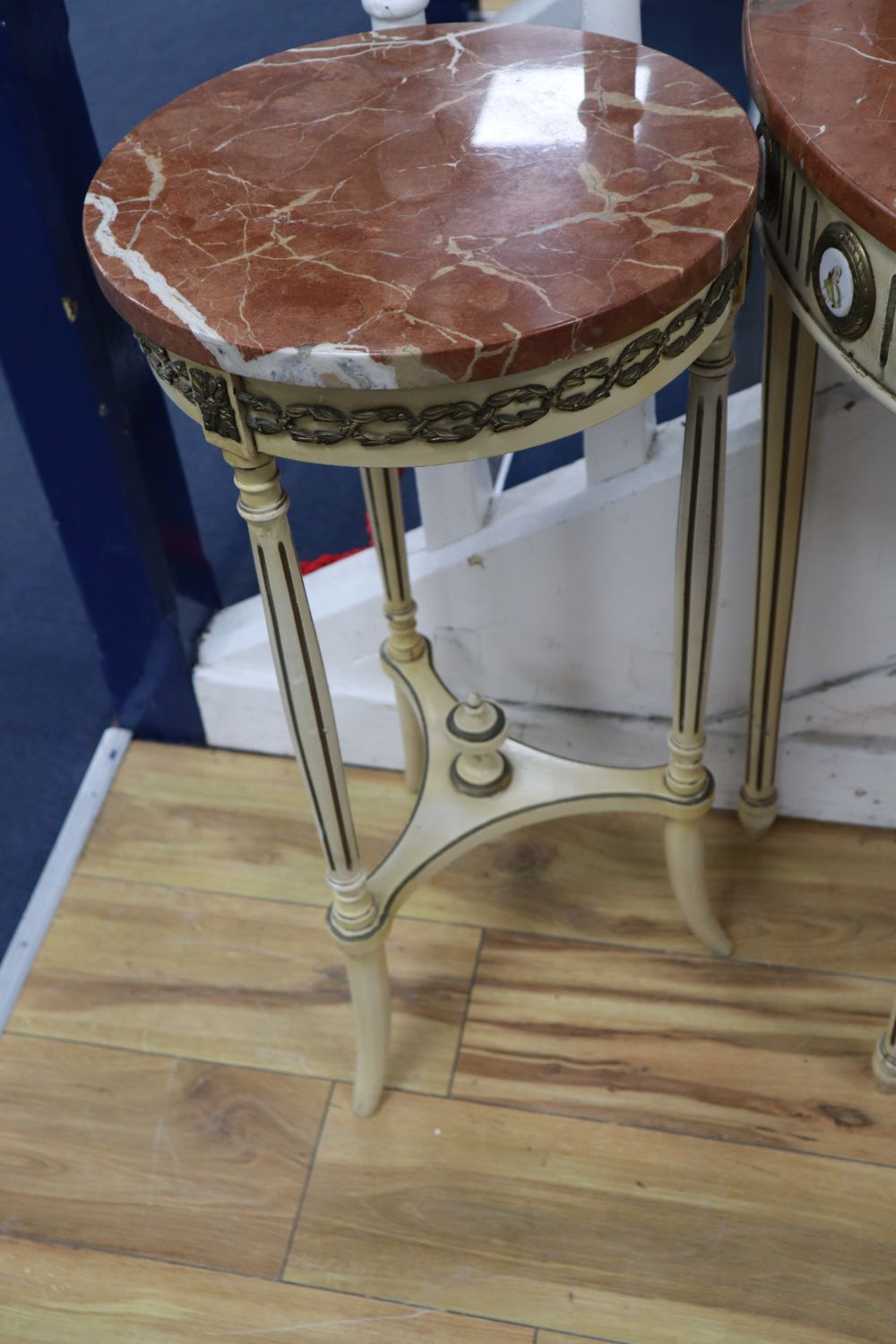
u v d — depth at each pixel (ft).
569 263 2.31
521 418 2.34
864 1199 3.44
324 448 2.40
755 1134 3.60
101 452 3.98
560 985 3.99
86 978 4.12
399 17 3.27
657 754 4.42
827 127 2.29
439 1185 3.56
